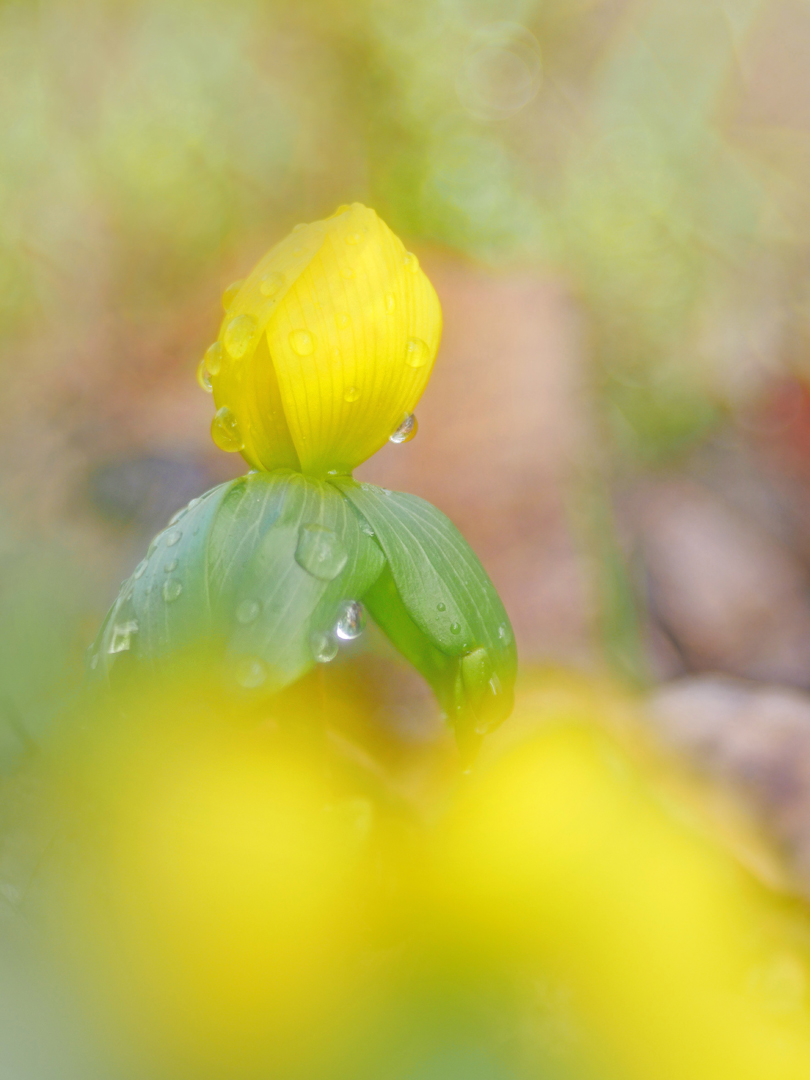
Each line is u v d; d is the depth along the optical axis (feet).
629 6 1.65
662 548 1.14
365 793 0.74
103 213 1.46
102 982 0.66
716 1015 0.69
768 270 1.49
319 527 0.67
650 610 1.08
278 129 1.51
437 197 1.48
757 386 1.43
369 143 1.51
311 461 0.68
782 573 1.14
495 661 0.67
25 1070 0.64
